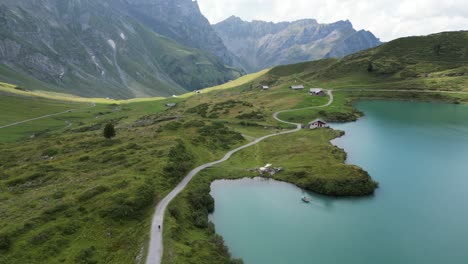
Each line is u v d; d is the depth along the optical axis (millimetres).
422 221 72562
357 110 193250
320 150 115688
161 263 49688
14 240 52000
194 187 83250
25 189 77000
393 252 61312
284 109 196000
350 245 63531
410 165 107000
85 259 51031
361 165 107125
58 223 57594
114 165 89688
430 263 58219
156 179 80375
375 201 82438
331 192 85688
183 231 62156
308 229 69312
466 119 170625
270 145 126125
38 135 192000
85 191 68688
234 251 61062
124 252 53875
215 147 119188
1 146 131125
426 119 173625
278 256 59750
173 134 127125
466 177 97062
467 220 72938
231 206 79125
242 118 174250
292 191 87812
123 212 63625
